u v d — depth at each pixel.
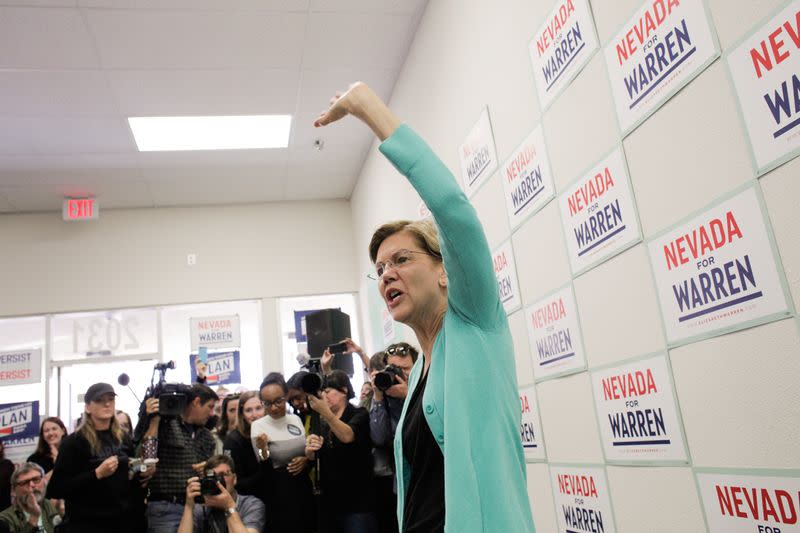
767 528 1.41
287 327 6.60
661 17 1.69
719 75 1.49
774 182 1.35
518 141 2.62
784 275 1.34
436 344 1.00
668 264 1.72
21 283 5.85
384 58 4.32
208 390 3.72
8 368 5.75
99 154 5.10
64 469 3.11
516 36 2.59
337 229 6.59
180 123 4.87
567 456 2.33
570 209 2.22
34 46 3.75
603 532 2.09
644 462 1.86
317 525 3.30
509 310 2.81
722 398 1.54
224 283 6.21
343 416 3.38
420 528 0.92
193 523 3.07
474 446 0.87
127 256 6.09
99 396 3.29
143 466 3.15
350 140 5.40
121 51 3.88
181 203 6.24
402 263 1.05
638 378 1.87
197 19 3.66
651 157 1.77
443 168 0.91
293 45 4.03
